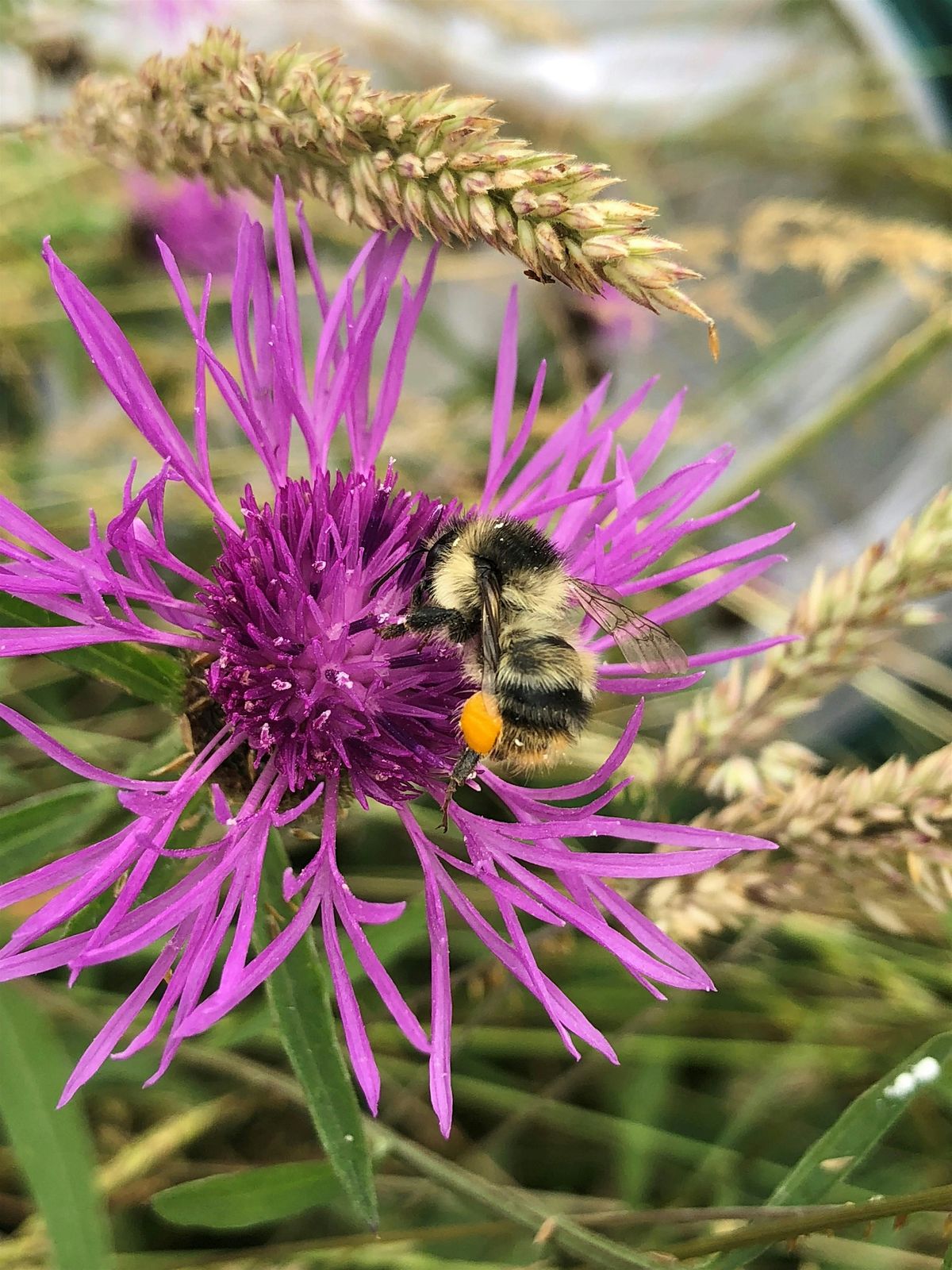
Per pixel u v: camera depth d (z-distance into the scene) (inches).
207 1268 3.4
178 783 2.6
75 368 4.4
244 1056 3.7
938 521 3.1
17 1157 2.9
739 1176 3.8
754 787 3.1
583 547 3.1
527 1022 4.0
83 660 2.8
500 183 2.3
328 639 2.8
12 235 4.3
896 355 4.4
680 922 3.0
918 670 4.3
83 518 4.0
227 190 3.0
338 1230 3.8
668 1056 3.9
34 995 3.0
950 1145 3.9
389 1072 3.9
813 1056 3.9
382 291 2.9
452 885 2.7
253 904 2.5
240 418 2.8
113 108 3.0
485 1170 3.8
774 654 3.2
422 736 2.9
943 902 2.8
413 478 4.3
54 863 2.4
